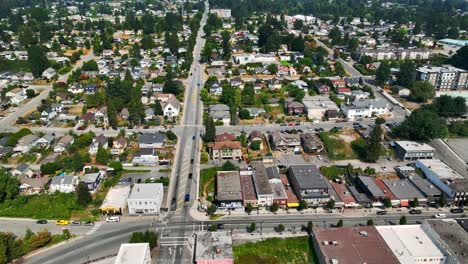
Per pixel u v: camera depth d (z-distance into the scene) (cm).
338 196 11212
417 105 18775
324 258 8594
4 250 8781
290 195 11394
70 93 19700
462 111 17038
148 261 8812
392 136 15362
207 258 8594
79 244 9600
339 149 14300
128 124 16225
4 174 11331
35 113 17512
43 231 9794
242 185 11644
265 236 9856
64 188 11731
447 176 11900
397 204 11100
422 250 8925
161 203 11169
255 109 17375
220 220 10519
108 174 12669
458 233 9212
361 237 9306
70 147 14050
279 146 14238
